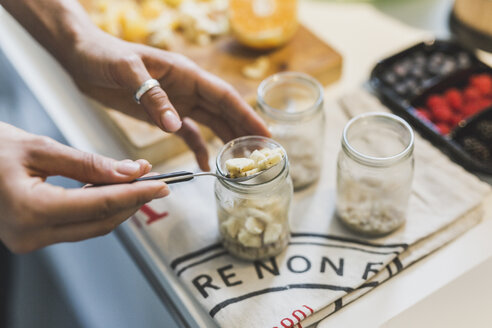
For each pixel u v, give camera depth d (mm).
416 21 776
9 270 943
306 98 602
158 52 557
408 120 654
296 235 569
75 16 575
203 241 567
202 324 527
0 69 964
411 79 690
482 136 627
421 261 550
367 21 784
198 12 757
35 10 576
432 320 522
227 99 565
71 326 881
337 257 548
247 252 540
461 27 728
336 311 522
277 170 498
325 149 636
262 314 513
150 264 579
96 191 458
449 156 626
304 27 748
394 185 531
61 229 466
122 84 536
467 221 566
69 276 882
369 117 537
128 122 648
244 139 516
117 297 726
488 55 724
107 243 705
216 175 497
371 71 698
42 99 712
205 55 727
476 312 526
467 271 540
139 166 479
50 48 588
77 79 600
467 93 669
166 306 573
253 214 515
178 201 596
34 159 465
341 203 565
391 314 518
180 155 654
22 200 447
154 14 768
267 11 693
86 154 472
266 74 694
